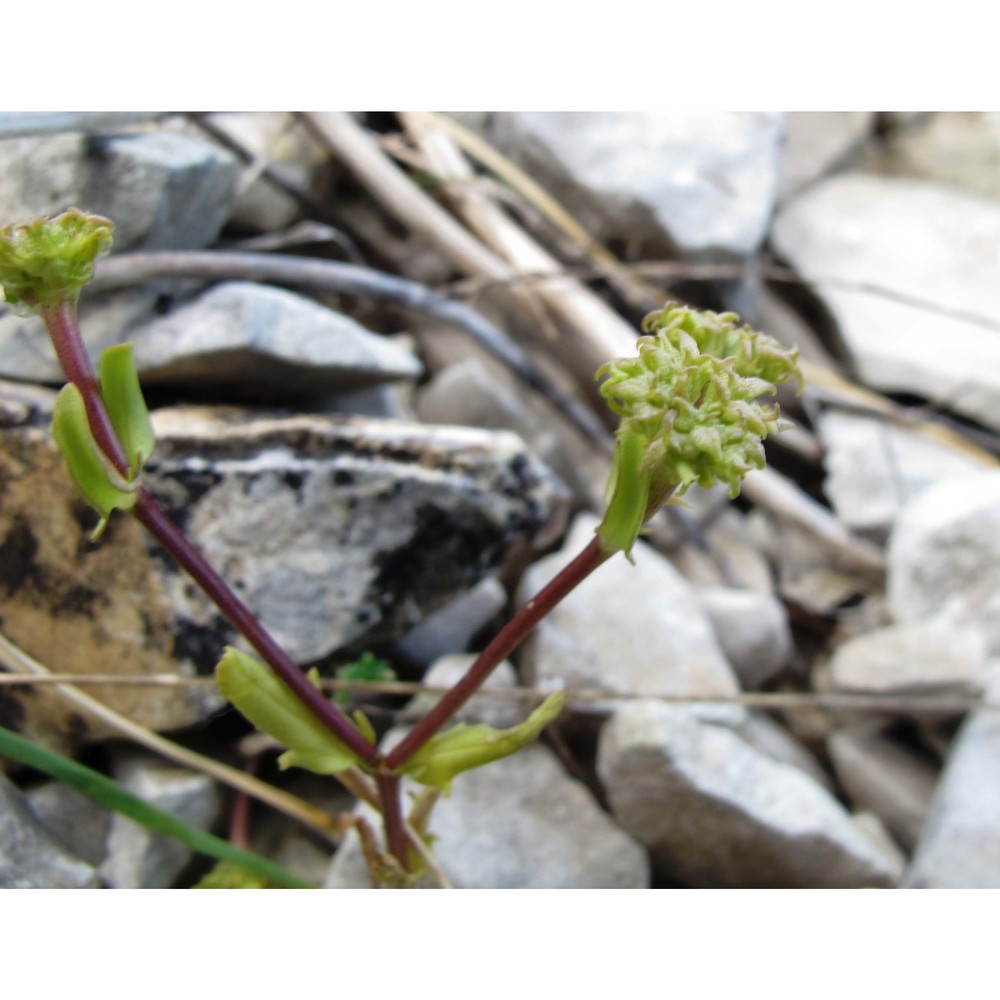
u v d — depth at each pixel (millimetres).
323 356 119
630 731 114
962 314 165
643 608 130
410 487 113
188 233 130
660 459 63
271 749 118
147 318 120
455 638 129
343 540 113
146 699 110
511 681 124
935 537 147
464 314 148
